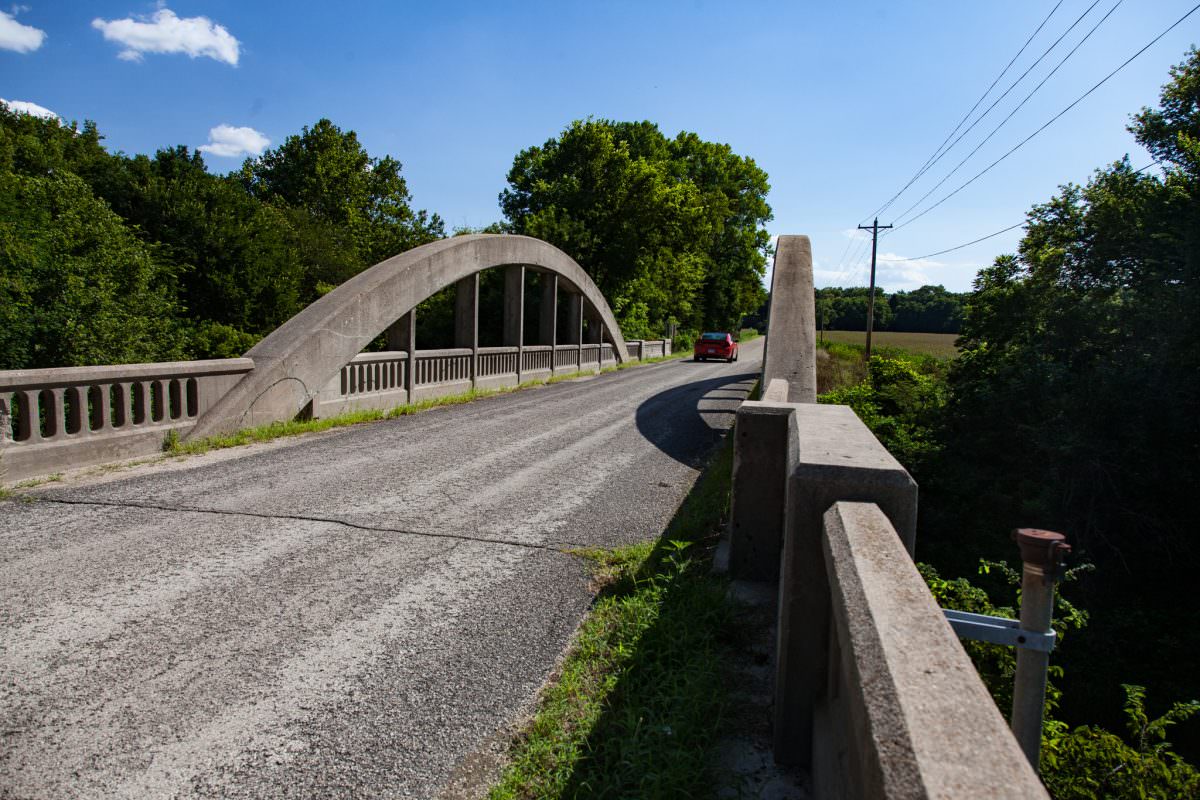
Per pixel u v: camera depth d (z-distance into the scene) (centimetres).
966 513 1072
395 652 378
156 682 337
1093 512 973
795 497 252
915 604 159
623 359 3328
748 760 274
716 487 761
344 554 530
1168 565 942
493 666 366
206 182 2153
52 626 392
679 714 304
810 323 1378
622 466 909
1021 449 1124
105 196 2002
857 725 135
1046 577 227
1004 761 104
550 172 3888
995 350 1298
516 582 486
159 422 887
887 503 243
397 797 261
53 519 590
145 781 264
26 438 723
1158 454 965
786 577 262
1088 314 1135
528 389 1964
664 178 4500
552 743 295
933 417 1309
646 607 428
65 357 1385
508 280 2041
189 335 1761
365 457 906
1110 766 393
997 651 427
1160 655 813
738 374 2878
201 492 695
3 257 1365
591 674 359
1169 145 1138
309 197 4875
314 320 1189
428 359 1570
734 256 6450
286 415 1109
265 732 299
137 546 530
